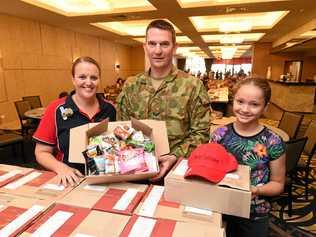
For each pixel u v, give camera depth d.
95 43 10.02
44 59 7.14
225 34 8.97
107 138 1.07
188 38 10.12
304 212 2.50
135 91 1.49
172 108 1.40
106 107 1.47
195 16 6.02
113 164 0.97
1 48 5.74
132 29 9.15
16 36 6.13
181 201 0.89
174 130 1.39
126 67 13.38
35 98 5.44
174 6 5.06
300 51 10.37
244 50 17.09
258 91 1.19
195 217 0.82
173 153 1.33
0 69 5.73
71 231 0.73
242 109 1.21
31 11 5.52
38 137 1.37
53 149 1.41
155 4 4.91
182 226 0.77
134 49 13.74
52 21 6.71
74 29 8.10
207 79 10.11
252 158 1.21
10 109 6.01
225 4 4.94
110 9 5.66
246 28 7.02
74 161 1.08
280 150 1.19
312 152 2.65
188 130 1.45
